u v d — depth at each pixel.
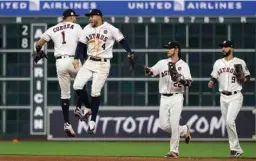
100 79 41.31
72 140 62.56
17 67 62.06
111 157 44.62
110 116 62.50
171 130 45.38
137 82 62.38
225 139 62.41
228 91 47.97
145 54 61.88
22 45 61.94
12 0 61.28
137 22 61.31
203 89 62.31
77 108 42.50
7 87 62.22
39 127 62.41
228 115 47.78
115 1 61.03
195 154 50.66
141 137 62.56
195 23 61.66
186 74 44.59
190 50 61.84
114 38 41.22
